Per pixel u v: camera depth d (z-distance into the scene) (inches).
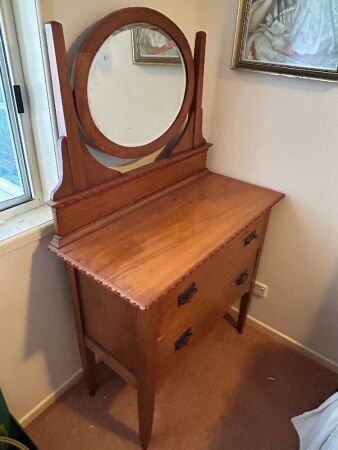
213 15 53.2
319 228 58.0
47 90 39.5
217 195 56.1
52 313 51.7
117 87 42.9
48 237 45.3
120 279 37.6
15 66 40.1
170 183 56.5
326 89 48.8
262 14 48.9
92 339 51.4
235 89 56.3
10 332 47.0
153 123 49.7
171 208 51.4
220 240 44.4
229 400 61.4
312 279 62.9
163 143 52.0
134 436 55.6
